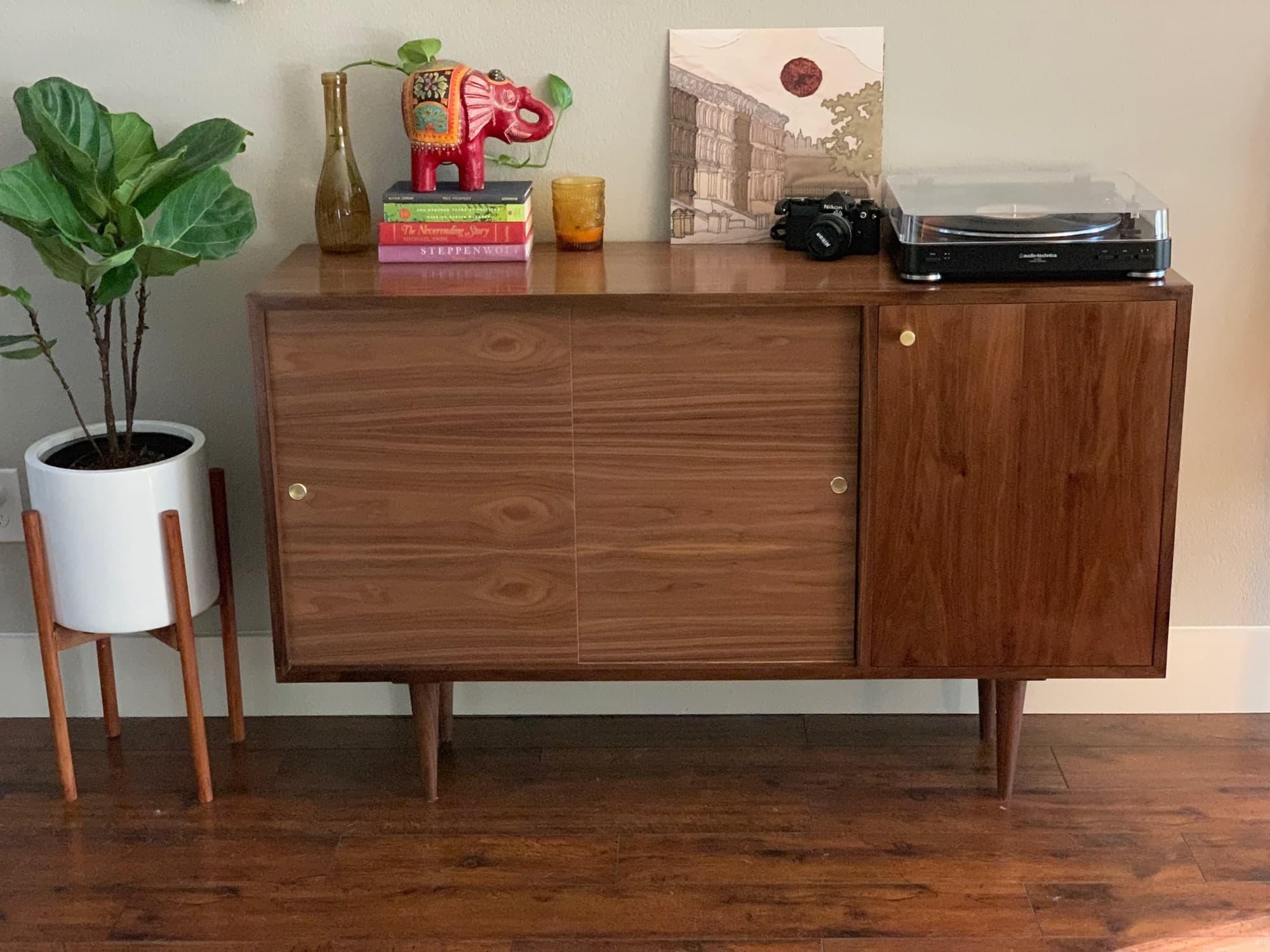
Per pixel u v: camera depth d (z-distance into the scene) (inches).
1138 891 77.0
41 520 83.2
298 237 89.5
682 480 78.0
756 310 74.7
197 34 85.8
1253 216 87.3
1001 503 77.5
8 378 92.2
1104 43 84.7
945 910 75.7
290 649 81.4
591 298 74.1
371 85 86.5
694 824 83.9
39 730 96.0
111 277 79.4
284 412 77.0
